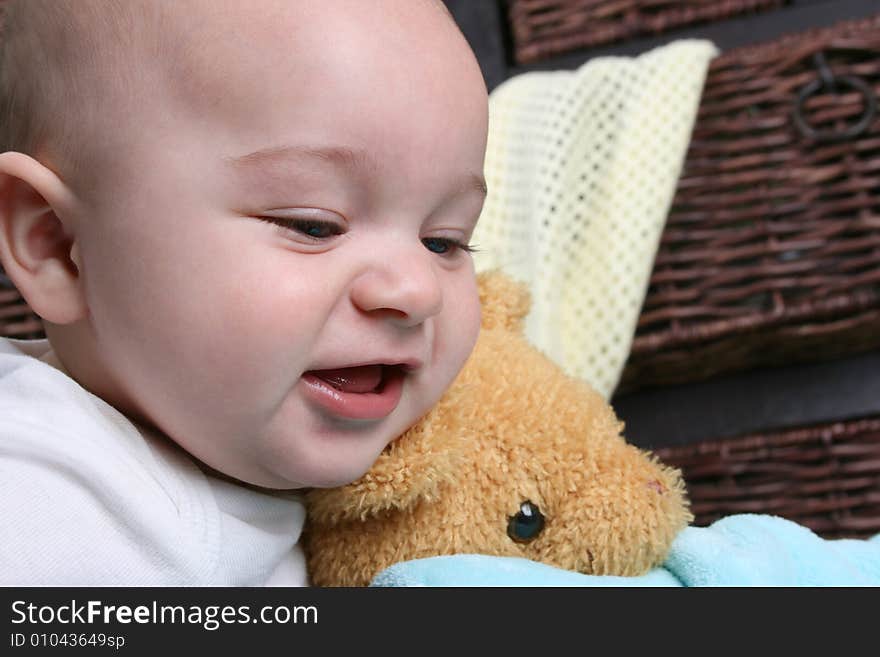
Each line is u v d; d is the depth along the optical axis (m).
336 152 0.45
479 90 0.51
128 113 0.46
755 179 0.91
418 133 0.47
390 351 0.47
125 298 0.47
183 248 0.45
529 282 0.86
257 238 0.45
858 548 0.61
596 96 0.93
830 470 0.96
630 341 0.87
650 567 0.55
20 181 0.48
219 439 0.48
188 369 0.46
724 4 0.99
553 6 1.02
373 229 0.47
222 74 0.45
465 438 0.54
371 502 0.51
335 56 0.46
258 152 0.45
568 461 0.54
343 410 0.47
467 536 0.53
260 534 0.51
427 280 0.47
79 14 0.48
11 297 0.90
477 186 0.51
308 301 0.45
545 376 0.58
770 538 0.57
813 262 0.89
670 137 0.90
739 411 0.99
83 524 0.45
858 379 0.98
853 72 0.90
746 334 0.90
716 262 0.91
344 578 0.55
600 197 0.90
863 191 0.89
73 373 0.52
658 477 0.55
